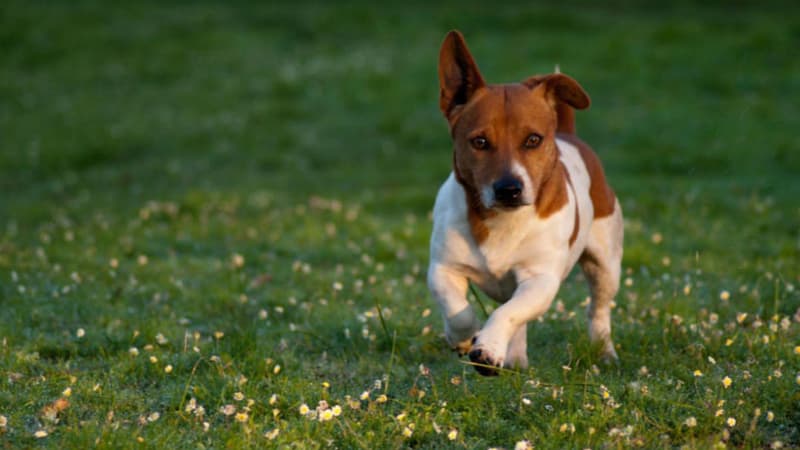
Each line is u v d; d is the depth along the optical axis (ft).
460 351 19.22
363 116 65.41
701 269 29.40
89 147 60.39
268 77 74.69
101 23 90.68
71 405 17.44
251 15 92.79
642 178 48.26
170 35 86.99
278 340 23.12
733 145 53.88
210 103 69.10
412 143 60.13
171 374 19.71
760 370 18.79
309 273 30.14
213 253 34.40
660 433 16.16
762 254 31.89
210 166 56.49
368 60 77.46
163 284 28.55
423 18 90.12
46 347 21.76
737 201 40.78
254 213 41.75
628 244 32.81
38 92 73.77
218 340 21.80
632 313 24.36
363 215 39.91
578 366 20.38
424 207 42.78
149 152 60.03
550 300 18.37
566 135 22.25
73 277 27.99
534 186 18.22
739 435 16.16
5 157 58.80
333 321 24.22
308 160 57.47
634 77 68.95
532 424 16.33
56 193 51.78
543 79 19.40
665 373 18.98
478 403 17.30
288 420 17.10
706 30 80.48
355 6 94.38
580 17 87.04
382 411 17.16
